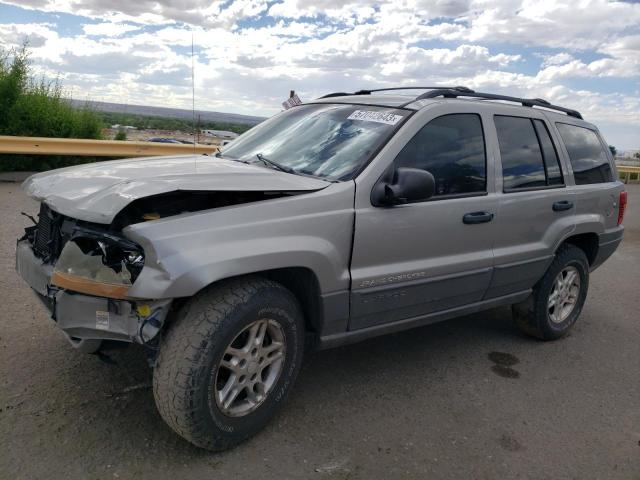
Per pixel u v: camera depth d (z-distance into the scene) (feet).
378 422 11.28
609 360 15.65
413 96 13.24
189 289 8.56
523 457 10.59
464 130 13.10
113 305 8.92
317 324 10.94
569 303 16.97
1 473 8.72
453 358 14.80
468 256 13.04
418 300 12.28
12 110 34.91
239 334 9.46
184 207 9.43
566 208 15.49
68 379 11.63
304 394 12.11
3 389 11.05
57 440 9.66
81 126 38.09
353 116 12.83
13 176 33.65
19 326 13.85
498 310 19.01
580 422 12.07
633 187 75.82
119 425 10.25
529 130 14.96
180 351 8.87
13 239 21.06
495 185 13.55
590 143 17.34
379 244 11.21
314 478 9.38
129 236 8.51
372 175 11.11
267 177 10.43
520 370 14.44
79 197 9.16
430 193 10.92
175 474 9.13
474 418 11.82
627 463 10.69
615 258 29.07
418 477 9.68
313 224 10.17
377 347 15.05
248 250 9.23
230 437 9.67
